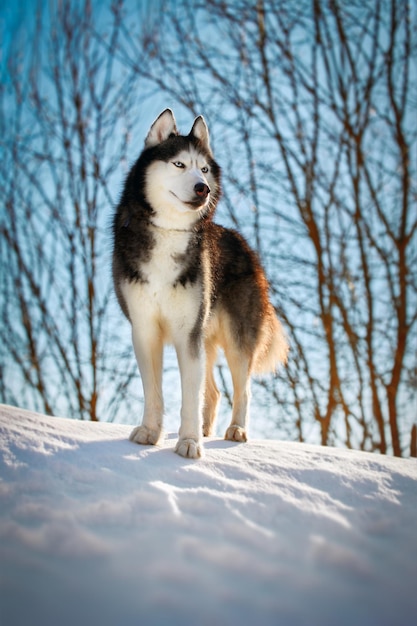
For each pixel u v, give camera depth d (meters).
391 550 2.54
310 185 9.43
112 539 2.27
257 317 4.71
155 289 3.70
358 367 9.27
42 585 1.99
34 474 2.71
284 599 2.08
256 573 2.19
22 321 9.75
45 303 9.70
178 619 1.91
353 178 9.55
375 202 9.50
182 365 3.69
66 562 2.12
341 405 9.32
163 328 3.86
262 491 2.82
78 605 1.92
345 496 2.96
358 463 3.42
